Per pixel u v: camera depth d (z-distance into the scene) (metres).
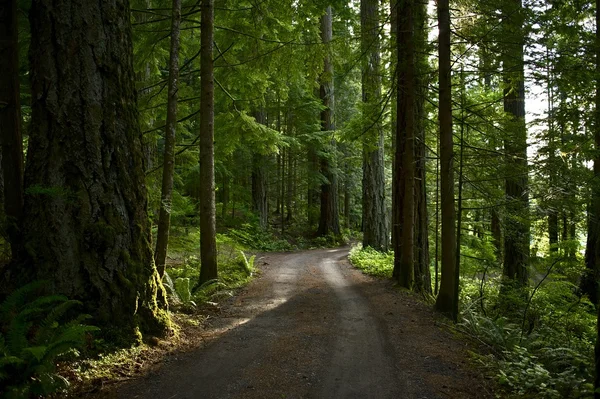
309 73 11.45
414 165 11.07
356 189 38.19
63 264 5.18
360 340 6.32
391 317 7.79
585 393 4.35
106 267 5.39
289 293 9.97
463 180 9.15
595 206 7.04
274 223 29.77
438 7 8.20
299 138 24.42
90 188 5.36
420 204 11.12
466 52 8.40
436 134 12.35
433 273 16.05
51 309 4.88
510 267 10.71
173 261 12.70
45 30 5.31
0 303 4.96
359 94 32.47
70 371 4.43
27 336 4.65
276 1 10.55
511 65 8.12
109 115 5.55
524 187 8.95
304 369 5.12
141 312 5.73
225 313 7.92
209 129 9.84
